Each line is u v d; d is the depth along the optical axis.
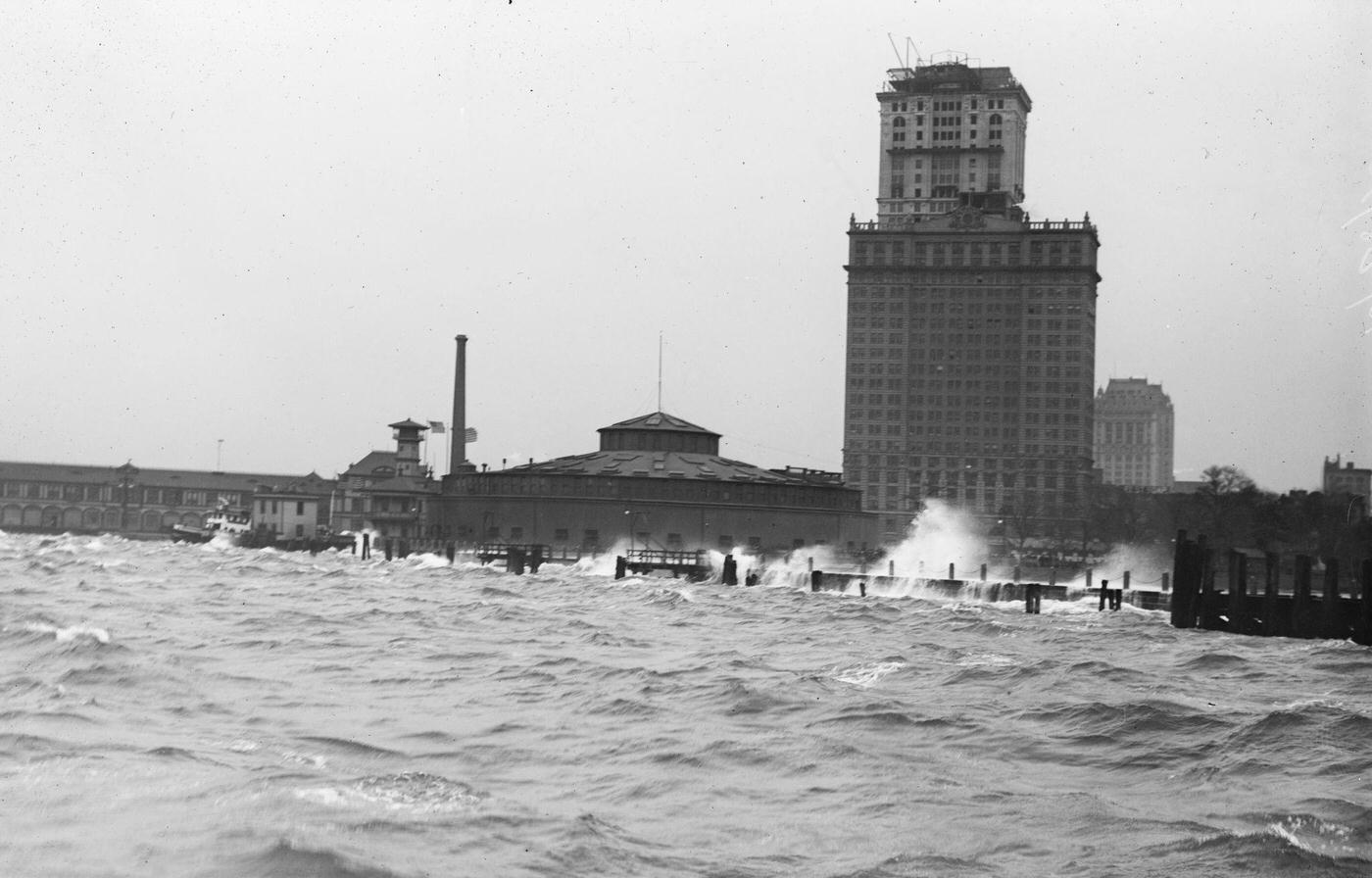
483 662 72.06
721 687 62.28
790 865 36.09
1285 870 35.84
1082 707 57.41
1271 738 51.50
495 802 40.94
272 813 38.41
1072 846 37.97
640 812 41.00
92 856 34.69
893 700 61.03
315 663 70.50
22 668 64.12
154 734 49.81
